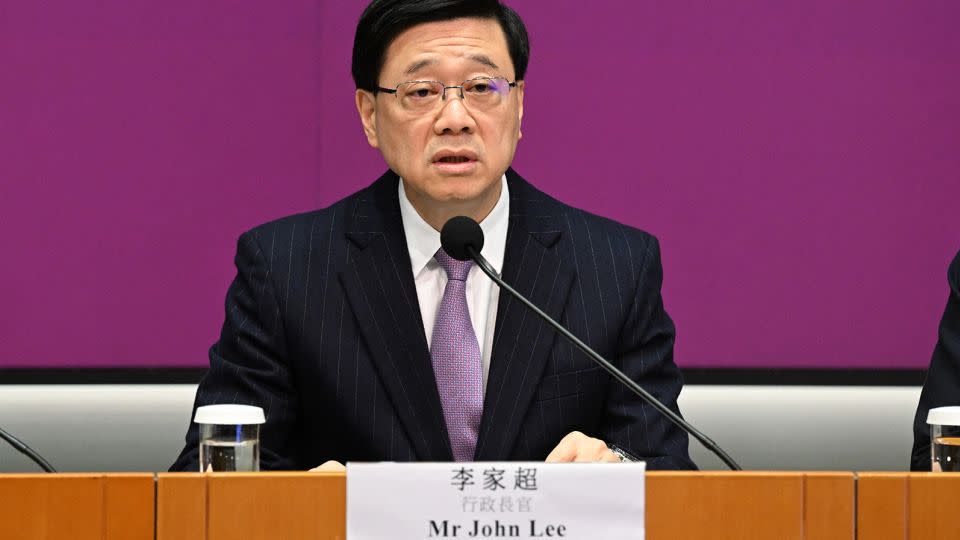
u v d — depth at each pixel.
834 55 10.45
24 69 10.29
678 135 10.52
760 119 10.48
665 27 10.47
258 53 10.57
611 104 10.52
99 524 3.97
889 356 10.58
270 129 10.59
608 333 6.34
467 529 4.01
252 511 4.00
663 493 4.04
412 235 6.38
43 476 3.96
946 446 4.88
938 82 10.47
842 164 10.48
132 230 10.47
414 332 6.17
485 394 6.14
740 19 10.45
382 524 3.99
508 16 6.18
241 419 4.70
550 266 6.41
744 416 10.56
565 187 10.54
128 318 10.49
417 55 5.94
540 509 4.01
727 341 10.57
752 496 4.03
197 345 10.57
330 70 10.63
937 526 4.03
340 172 10.65
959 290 6.83
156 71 10.45
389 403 6.12
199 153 10.53
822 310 10.55
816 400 10.56
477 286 6.32
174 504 3.99
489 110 5.98
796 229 10.52
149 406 10.52
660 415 6.35
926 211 10.52
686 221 10.52
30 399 10.40
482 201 6.22
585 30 10.50
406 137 5.99
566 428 6.21
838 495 4.04
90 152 10.39
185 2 10.47
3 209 10.32
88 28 10.35
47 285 10.41
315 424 6.30
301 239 6.52
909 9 10.44
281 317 6.29
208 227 10.55
